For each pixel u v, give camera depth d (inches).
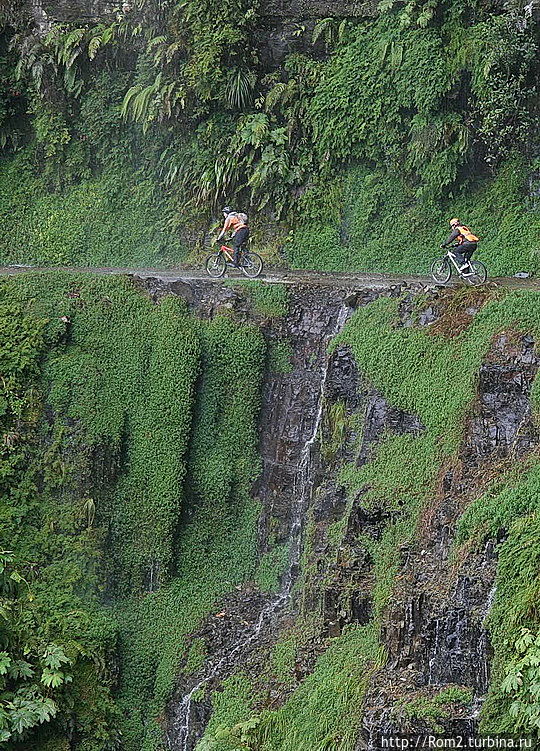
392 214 2070.6
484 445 1369.3
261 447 1674.5
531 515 1181.1
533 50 1925.4
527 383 1386.6
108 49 2174.0
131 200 2203.5
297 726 1246.9
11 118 2235.5
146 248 2187.5
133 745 1412.4
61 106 2210.9
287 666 1368.1
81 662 1387.8
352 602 1343.5
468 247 1679.4
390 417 1505.9
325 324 1692.9
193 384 1628.9
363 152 2075.5
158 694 1451.8
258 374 1670.8
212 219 2164.1
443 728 1087.6
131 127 2190.0
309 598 1434.5
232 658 1443.2
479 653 1133.7
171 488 1582.2
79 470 1541.6
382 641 1248.2
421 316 1562.5
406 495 1406.3
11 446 1521.9
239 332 1667.1
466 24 1977.1
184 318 1662.2
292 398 1676.9
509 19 1930.4
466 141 1958.7
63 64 2185.0
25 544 1482.5
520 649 1043.9
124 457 1595.7
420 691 1152.8
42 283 1680.6
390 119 2018.9
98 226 2204.7
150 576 1571.1
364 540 1393.9
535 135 1990.7
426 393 1478.8
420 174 2025.1
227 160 2096.5
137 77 2156.7
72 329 1638.8
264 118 2089.1
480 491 1309.1
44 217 2218.3
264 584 1583.4
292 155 2113.7
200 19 2060.8
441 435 1433.3
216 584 1588.3
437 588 1228.5
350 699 1197.1
